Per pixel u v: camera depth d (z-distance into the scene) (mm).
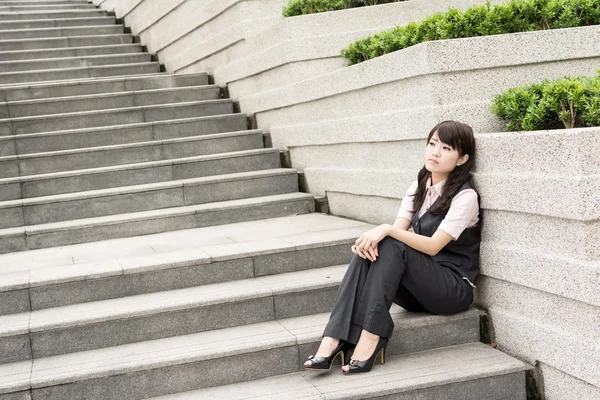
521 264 3770
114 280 4488
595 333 3354
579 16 5336
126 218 5938
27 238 5707
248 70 7797
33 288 4344
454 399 3703
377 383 3639
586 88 3949
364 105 5375
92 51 10719
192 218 6121
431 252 3879
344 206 6043
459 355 3975
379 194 5293
